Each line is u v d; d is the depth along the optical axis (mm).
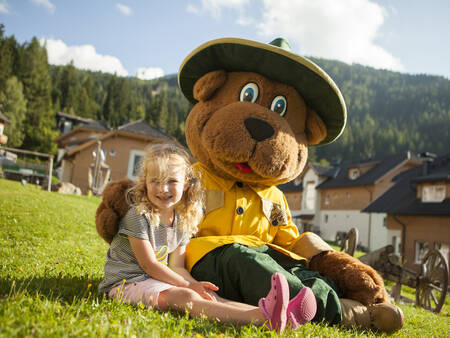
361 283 3637
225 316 2693
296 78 4215
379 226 35406
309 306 2666
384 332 3496
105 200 3289
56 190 21203
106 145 31906
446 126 160500
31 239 6438
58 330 1915
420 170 30609
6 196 10281
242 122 3781
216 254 3545
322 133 4578
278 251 3768
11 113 70938
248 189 4125
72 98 114625
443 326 5387
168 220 3330
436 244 24312
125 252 3193
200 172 3949
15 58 91812
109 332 2033
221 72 4332
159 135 35625
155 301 2830
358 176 39844
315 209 42781
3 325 1829
